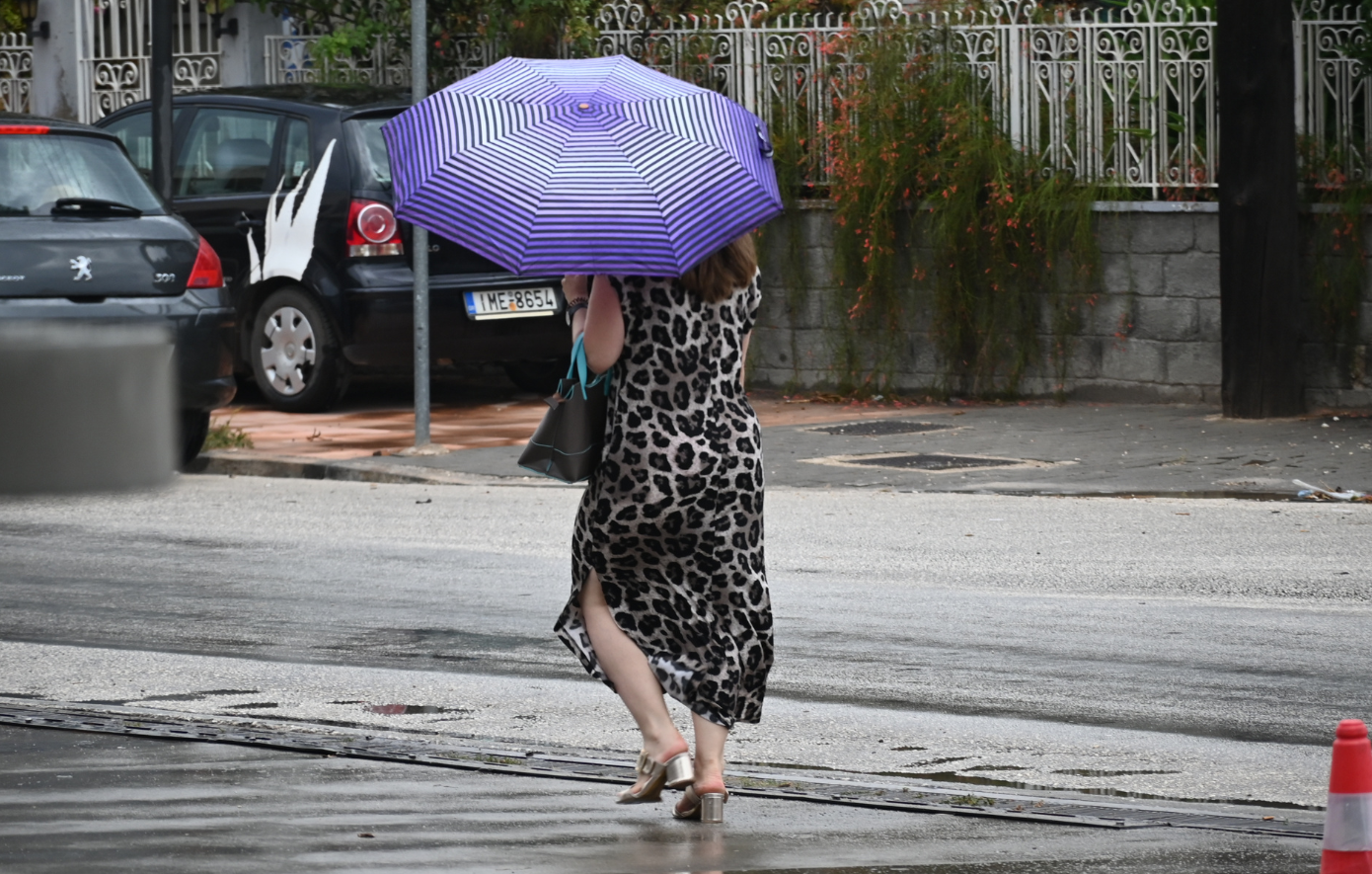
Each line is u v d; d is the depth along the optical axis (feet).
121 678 40.63
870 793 30.71
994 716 37.06
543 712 37.65
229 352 73.82
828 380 100.78
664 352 28.17
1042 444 80.48
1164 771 32.60
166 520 63.98
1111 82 94.38
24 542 59.57
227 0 116.37
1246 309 86.12
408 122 28.73
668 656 29.01
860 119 97.66
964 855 26.32
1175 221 93.04
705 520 28.73
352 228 91.15
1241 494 67.77
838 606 48.67
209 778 31.24
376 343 91.45
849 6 105.19
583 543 29.04
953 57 97.35
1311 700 38.19
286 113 94.27
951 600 49.44
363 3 114.11
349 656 43.16
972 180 94.99
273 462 77.87
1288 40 84.48
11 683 40.04
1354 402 88.74
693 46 103.76
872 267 96.89
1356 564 54.19
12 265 66.95
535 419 92.32
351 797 29.94
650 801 30.04
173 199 96.84
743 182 28.25
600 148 27.78
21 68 127.65
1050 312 96.02
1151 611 47.80
